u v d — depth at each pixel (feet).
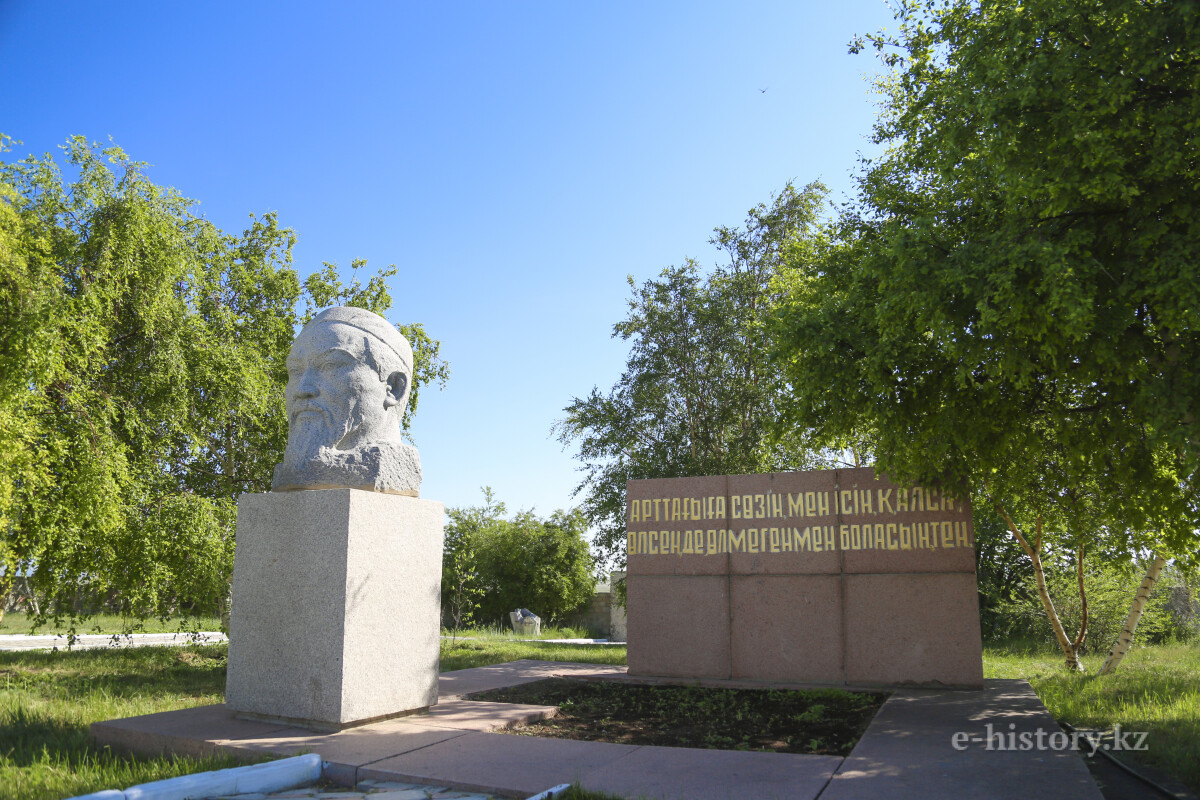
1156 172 21.25
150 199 43.96
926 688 31.68
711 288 70.59
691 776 17.03
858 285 29.58
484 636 82.53
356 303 63.72
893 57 35.53
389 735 20.75
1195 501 27.35
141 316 42.98
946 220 29.04
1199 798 17.20
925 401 29.66
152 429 44.04
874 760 18.60
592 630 118.83
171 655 48.98
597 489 69.31
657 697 30.32
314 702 21.67
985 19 27.04
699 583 35.99
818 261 37.37
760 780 16.71
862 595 33.40
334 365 24.52
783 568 34.81
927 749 19.84
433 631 25.13
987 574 78.84
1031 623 71.92
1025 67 22.56
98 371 42.01
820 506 34.73
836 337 29.55
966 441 29.22
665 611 36.27
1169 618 67.56
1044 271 21.43
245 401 46.57
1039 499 39.45
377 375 25.04
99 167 43.21
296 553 22.81
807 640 33.86
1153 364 24.88
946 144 26.73
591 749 19.57
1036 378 28.73
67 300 37.52
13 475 35.12
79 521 37.37
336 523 22.29
